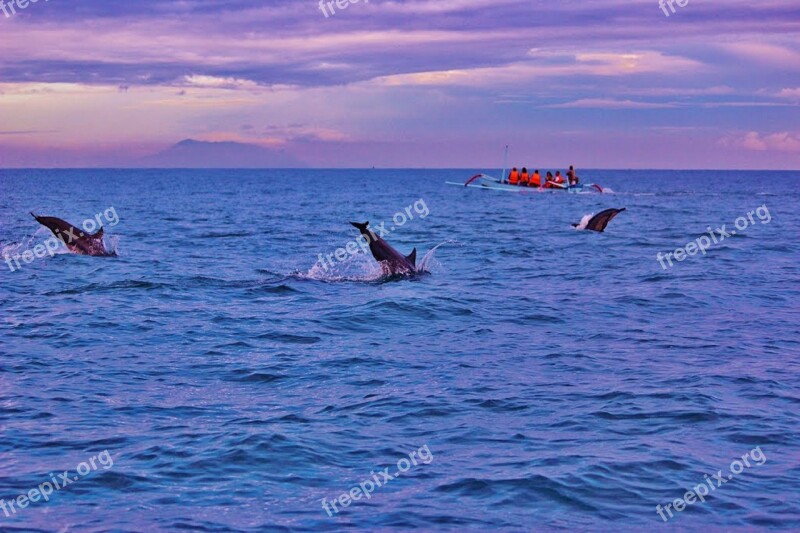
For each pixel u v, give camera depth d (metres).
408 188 118.88
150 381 11.70
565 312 17.27
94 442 9.08
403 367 12.59
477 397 10.89
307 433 9.39
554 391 11.20
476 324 15.96
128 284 20.00
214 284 20.38
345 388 11.38
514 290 20.08
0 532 6.91
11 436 9.26
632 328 15.68
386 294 18.97
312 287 20.09
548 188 79.69
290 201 74.25
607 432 9.48
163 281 20.56
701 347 14.03
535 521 7.23
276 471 8.30
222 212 55.34
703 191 98.38
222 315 16.56
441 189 112.00
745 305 18.25
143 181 168.88
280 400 10.80
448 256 27.50
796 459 8.65
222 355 13.30
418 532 7.02
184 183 151.38
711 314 17.17
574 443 9.12
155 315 16.45
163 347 13.83
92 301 17.84
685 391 11.12
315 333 15.02
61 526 7.05
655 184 139.75
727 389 11.28
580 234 36.22
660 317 16.83
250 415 10.09
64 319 15.88
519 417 10.06
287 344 14.16
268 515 7.31
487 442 9.17
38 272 22.17
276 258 26.77
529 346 14.09
